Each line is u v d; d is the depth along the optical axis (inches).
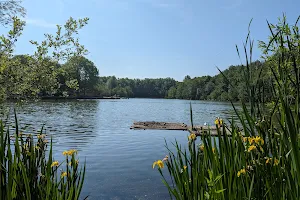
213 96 4008.4
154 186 309.4
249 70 69.0
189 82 5137.8
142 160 427.2
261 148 62.8
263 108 68.7
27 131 657.6
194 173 70.2
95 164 397.4
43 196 91.4
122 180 327.9
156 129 823.7
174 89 5590.6
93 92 3986.2
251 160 64.2
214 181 63.3
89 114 1328.7
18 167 87.2
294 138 49.5
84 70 3649.1
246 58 69.2
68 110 1540.4
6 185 83.5
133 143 577.3
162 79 6289.4
